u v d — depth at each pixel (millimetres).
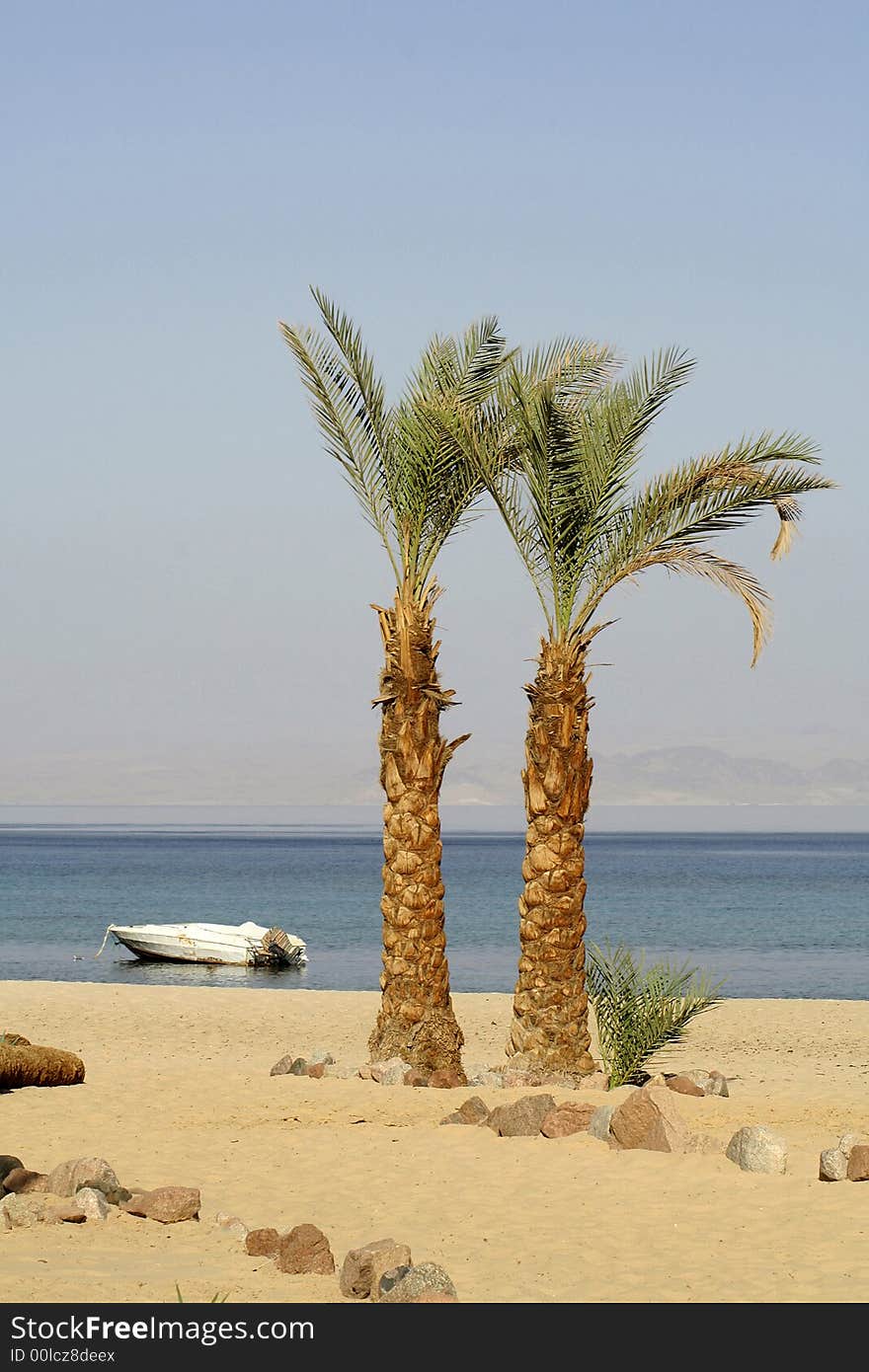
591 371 17234
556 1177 10594
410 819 16062
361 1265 7602
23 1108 13844
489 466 16328
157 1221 9070
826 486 16094
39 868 106188
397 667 16172
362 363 16594
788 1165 10938
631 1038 16156
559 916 15781
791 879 91688
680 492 16109
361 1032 23906
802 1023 24953
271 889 77812
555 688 15875
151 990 29469
